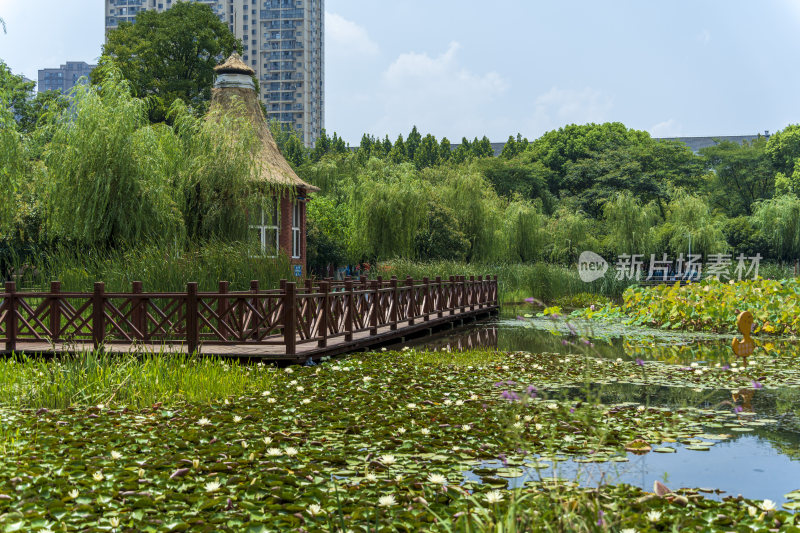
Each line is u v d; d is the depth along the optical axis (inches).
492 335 565.9
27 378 275.3
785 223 1662.2
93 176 539.8
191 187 609.0
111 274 438.9
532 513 116.7
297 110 4411.9
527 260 1358.3
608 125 2706.7
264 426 207.8
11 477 149.6
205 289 436.1
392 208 1058.7
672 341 524.4
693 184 2266.2
